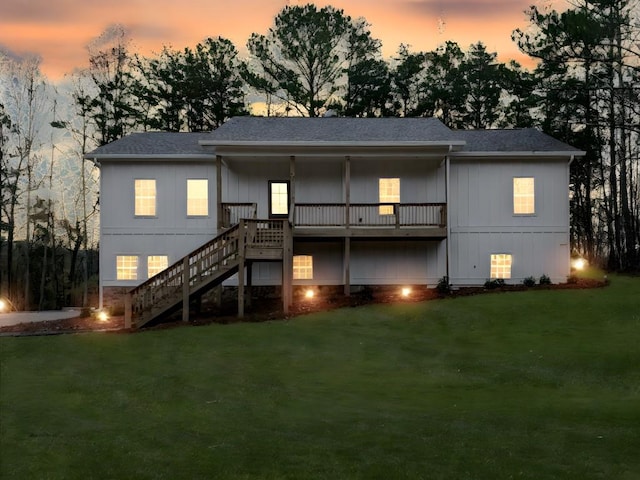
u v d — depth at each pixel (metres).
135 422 11.82
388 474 9.08
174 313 23.86
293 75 42.81
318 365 16.77
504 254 26.53
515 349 18.20
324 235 24.78
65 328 21.78
